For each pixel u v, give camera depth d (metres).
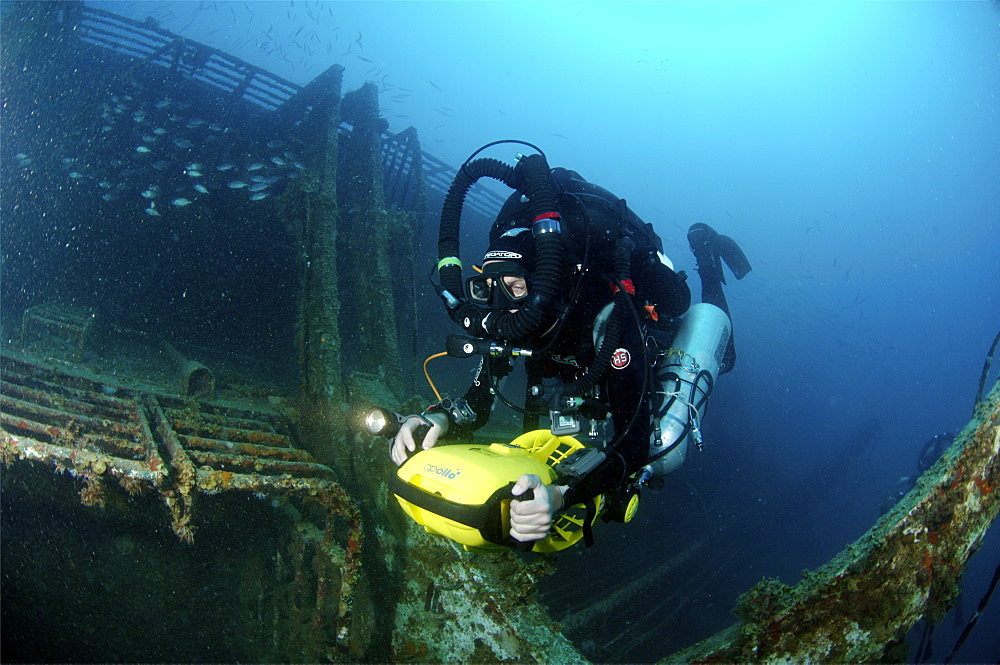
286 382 7.86
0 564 3.94
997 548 21.98
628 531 8.49
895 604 2.19
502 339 2.30
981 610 2.64
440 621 3.44
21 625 3.76
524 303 2.17
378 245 7.59
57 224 8.03
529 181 2.40
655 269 2.92
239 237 8.93
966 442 2.22
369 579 4.00
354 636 3.86
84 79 9.30
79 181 8.29
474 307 2.37
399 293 9.03
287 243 9.02
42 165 8.13
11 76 7.68
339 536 4.29
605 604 6.60
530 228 2.46
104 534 4.29
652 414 2.64
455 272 2.51
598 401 2.29
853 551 2.28
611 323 2.28
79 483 4.00
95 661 3.79
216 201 9.12
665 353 3.09
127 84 9.84
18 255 7.63
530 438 2.24
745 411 17.53
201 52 10.54
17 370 4.48
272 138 10.75
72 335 5.69
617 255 2.46
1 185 7.73
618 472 2.02
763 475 16.17
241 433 4.30
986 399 2.28
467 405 2.45
